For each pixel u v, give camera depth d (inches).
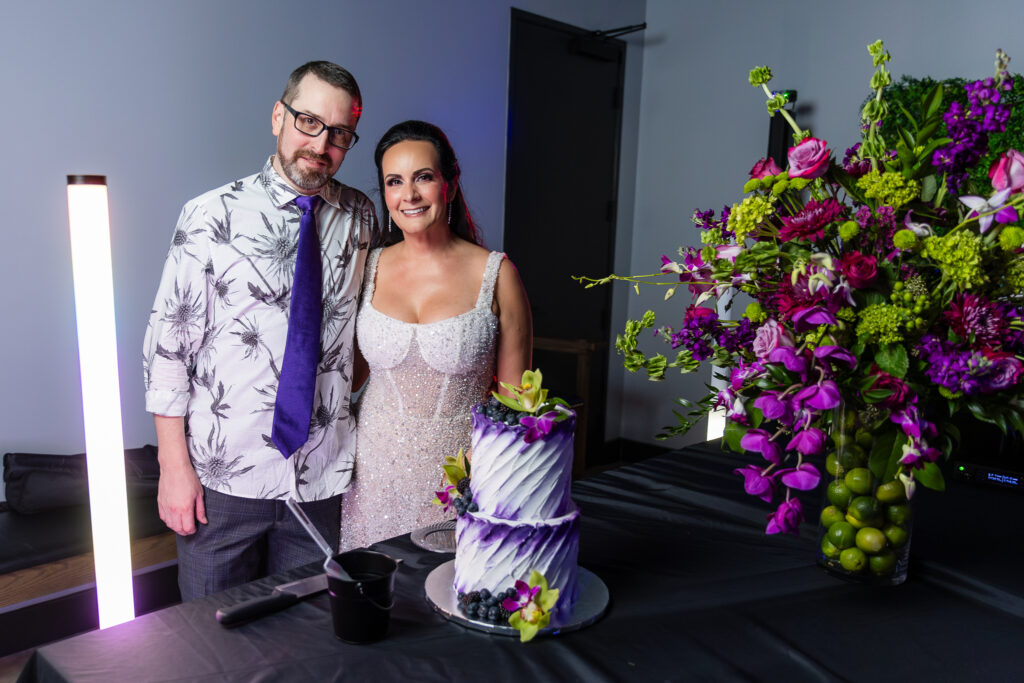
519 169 165.3
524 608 39.8
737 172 178.5
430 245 68.8
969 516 61.4
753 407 44.6
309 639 40.2
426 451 69.1
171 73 110.8
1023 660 40.6
